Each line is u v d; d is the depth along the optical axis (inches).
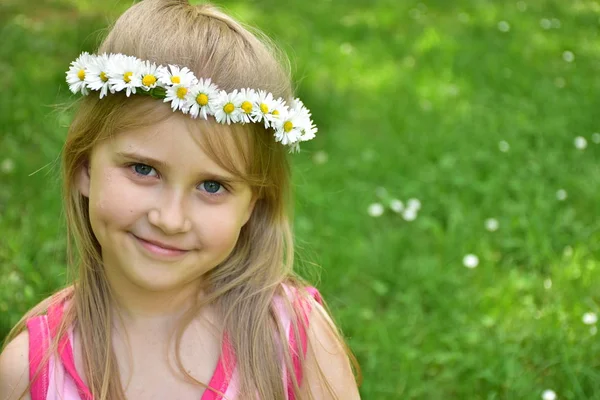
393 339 116.6
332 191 159.0
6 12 237.1
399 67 231.6
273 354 70.6
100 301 68.9
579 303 123.3
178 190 60.7
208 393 67.6
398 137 184.5
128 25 63.9
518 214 149.1
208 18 65.1
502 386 108.4
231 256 72.2
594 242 141.3
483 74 224.8
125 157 60.3
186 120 59.4
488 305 124.8
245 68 63.3
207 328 70.2
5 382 68.8
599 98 204.8
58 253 126.2
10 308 113.3
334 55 235.9
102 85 60.0
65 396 67.1
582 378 108.7
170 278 62.8
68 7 245.6
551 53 242.8
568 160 173.5
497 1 304.5
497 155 173.2
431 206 154.8
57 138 163.9
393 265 136.6
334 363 73.7
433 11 290.7
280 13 275.6
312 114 195.2
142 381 68.1
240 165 62.3
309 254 125.2
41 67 199.8
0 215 139.8
